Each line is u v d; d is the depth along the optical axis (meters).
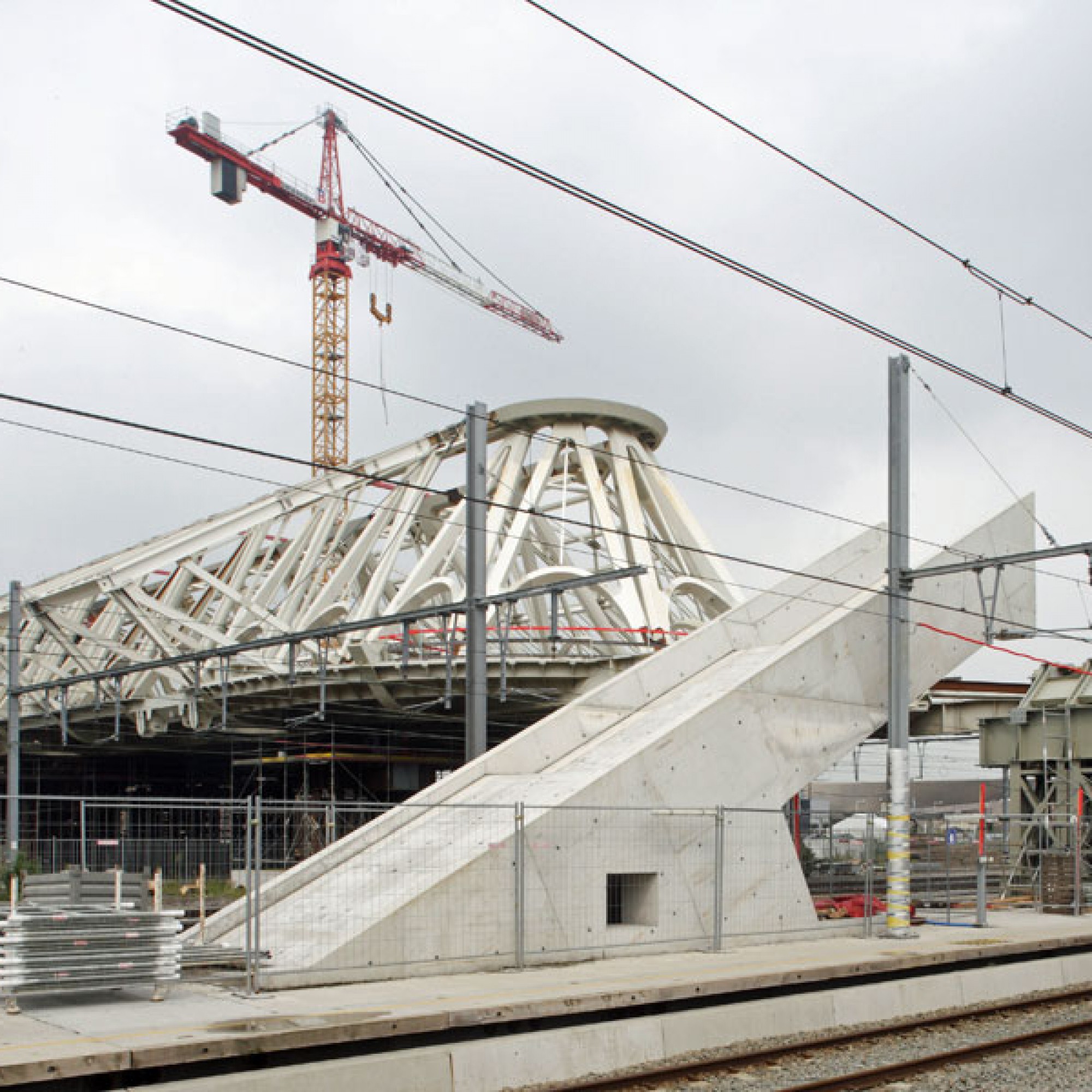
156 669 47.53
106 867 30.03
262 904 18.14
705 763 20.64
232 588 54.31
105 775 69.62
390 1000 14.00
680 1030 14.05
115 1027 12.26
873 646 24.53
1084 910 27.61
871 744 46.03
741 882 20.67
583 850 18.39
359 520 63.22
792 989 16.92
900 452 22.80
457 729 56.59
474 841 17.95
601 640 42.28
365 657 44.19
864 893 26.19
